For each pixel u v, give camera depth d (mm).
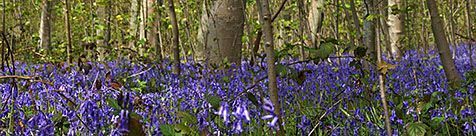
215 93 5910
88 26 15352
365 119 4512
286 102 5238
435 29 5824
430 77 7621
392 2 10758
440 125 4254
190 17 11430
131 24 13133
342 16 11797
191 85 6434
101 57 10812
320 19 11586
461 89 5113
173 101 5508
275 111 2727
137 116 2611
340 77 7312
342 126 4398
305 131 4184
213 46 8656
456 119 4211
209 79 7012
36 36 13594
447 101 4820
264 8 2711
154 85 7035
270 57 2711
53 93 4895
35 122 3172
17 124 3523
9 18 16547
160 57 9906
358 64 4188
